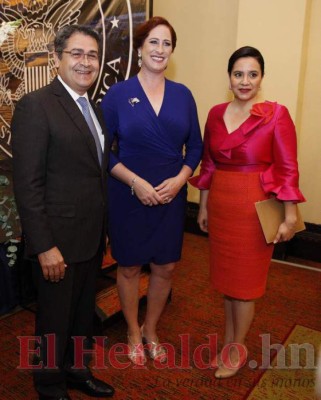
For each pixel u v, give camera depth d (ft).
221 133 6.25
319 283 10.80
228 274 6.53
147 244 6.89
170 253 7.03
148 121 6.47
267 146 5.97
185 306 9.43
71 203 5.24
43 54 8.50
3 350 7.64
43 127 4.85
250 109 6.00
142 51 6.42
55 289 5.41
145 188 6.39
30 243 5.01
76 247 5.39
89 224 5.47
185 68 13.80
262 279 6.53
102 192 5.61
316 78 11.70
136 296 7.45
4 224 7.45
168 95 6.66
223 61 13.06
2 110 8.05
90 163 5.30
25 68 8.25
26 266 8.91
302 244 12.44
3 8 7.68
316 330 8.49
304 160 12.37
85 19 9.05
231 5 12.52
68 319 5.63
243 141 5.96
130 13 9.84
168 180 6.59
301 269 11.69
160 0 13.67
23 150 4.83
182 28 13.52
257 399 6.48
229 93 13.19
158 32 6.22
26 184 4.85
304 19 10.88
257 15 11.45
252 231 6.17
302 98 11.96
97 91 9.57
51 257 5.05
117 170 6.57
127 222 6.82
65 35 4.99
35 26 8.26
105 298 8.80
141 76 6.61
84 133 5.16
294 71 11.32
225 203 6.27
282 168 5.94
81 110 5.30
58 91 5.08
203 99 13.73
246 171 6.10
